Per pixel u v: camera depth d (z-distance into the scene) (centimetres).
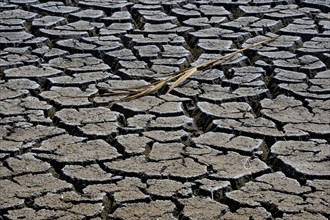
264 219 507
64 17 918
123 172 561
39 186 545
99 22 902
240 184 550
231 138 613
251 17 916
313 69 753
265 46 819
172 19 902
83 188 544
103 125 633
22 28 873
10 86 714
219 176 554
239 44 833
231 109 666
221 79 732
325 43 827
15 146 597
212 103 679
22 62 773
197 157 582
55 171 570
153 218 509
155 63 772
